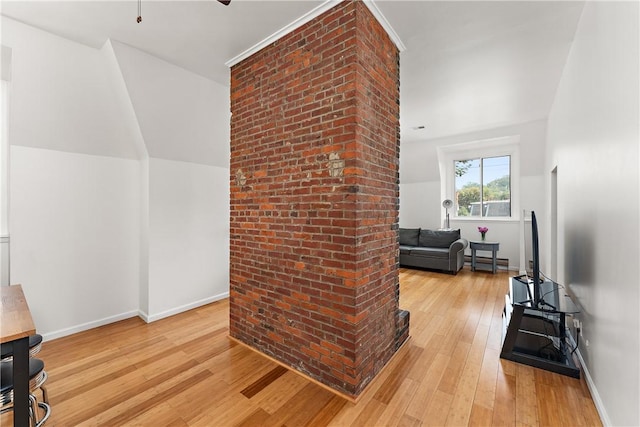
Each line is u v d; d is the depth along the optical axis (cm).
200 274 365
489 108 417
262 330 245
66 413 174
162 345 260
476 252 607
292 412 177
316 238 207
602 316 176
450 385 201
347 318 191
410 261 562
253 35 235
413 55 272
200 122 329
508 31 237
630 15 141
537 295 228
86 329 293
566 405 180
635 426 131
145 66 264
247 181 257
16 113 239
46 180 268
